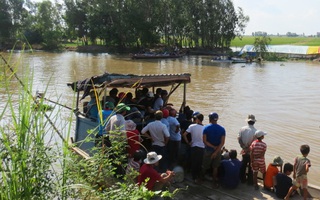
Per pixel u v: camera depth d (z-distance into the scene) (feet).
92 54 233.14
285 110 68.23
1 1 258.16
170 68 150.51
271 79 116.57
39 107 9.88
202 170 25.73
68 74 119.44
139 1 248.32
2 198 8.92
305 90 93.30
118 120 23.72
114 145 14.34
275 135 50.93
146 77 29.78
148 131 26.40
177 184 26.00
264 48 207.00
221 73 133.49
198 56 226.99
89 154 28.63
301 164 23.15
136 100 32.94
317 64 176.96
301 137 50.03
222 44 267.80
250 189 25.45
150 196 11.63
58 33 275.80
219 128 24.80
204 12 249.75
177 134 27.43
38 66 145.69
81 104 63.93
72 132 37.63
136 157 22.54
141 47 260.62
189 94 84.38
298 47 216.74
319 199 23.84
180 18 248.52
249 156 26.20
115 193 11.83
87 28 273.33
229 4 258.78
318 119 61.00
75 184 10.34
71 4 271.49
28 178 9.42
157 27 258.78
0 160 9.06
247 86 99.76
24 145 9.44
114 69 142.92
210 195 24.39
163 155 25.75
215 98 79.92
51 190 10.27
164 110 27.40
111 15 249.14
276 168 24.93
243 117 61.82
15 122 9.55
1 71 10.25
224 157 27.43
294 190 23.94
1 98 37.63
